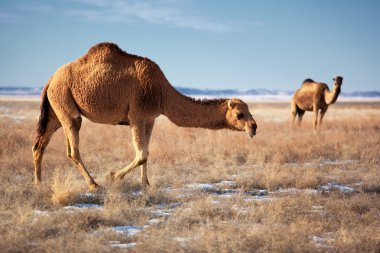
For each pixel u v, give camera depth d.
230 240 10.96
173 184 18.17
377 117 59.34
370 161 24.09
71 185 15.88
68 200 15.12
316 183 18.52
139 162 17.39
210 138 29.75
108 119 17.73
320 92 44.41
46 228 11.81
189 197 15.93
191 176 20.05
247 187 17.73
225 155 25.55
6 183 17.59
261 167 22.30
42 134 18.14
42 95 18.16
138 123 17.38
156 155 24.25
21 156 22.95
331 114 82.12
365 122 47.50
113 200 15.05
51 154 24.62
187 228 12.26
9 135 28.16
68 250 10.30
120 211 13.57
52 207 14.57
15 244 10.62
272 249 10.51
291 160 25.00
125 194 16.03
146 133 18.11
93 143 29.75
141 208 14.24
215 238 11.00
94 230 12.11
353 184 18.81
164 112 17.83
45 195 15.72
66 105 17.48
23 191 16.30
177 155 24.67
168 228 12.07
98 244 10.57
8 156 23.53
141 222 12.83
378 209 14.60
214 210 13.84
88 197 15.75
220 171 20.86
